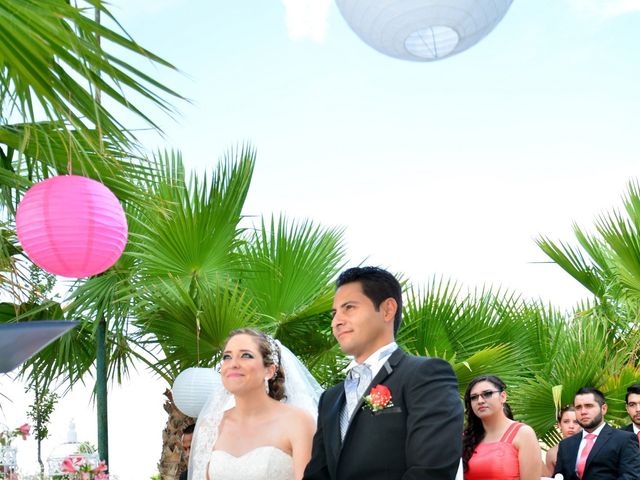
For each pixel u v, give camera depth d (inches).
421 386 85.0
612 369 341.7
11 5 135.1
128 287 265.6
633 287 386.9
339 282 95.1
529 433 176.2
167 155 281.1
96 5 142.5
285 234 296.4
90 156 196.5
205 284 270.8
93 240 157.4
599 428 228.4
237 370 121.0
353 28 97.8
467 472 177.3
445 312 323.6
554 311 384.2
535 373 347.6
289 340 289.0
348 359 294.0
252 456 117.8
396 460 83.9
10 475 132.5
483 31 94.6
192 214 270.4
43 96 157.2
